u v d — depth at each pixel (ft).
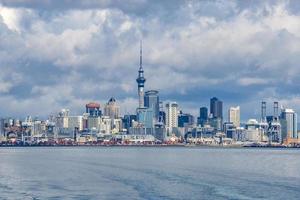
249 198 491.72
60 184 622.95
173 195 512.63
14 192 546.67
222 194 517.55
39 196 514.27
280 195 510.58
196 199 486.38
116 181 651.25
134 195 515.91
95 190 557.33
